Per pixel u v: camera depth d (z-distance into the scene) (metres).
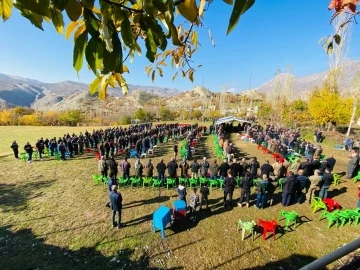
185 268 6.60
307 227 8.62
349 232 8.34
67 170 14.88
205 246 7.52
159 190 11.79
